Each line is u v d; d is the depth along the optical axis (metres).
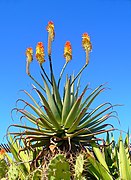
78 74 6.62
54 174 4.47
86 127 6.33
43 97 6.12
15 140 6.45
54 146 5.98
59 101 6.44
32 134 6.30
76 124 6.09
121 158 5.61
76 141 6.23
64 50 6.52
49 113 6.12
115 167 6.20
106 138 6.66
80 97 6.12
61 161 4.50
